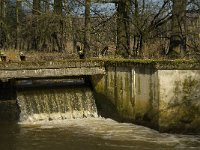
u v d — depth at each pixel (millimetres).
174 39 21875
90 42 27672
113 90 20234
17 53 29812
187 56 21703
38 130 18234
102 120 20359
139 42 24766
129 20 24422
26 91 20344
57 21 31531
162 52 25812
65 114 20703
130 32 24844
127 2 24500
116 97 20062
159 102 17000
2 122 19734
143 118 18250
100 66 20875
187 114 17297
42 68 19844
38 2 33375
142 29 24172
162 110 17047
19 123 19594
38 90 20594
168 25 25688
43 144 15914
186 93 17250
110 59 20609
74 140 16500
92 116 21234
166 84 17000
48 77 20500
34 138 16828
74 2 28859
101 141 16281
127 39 24812
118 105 19953
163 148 15141
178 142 15977
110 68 20453
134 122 18922
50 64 20016
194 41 24359
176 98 17172
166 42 27125
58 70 20156
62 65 20250
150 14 24391
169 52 22016
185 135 17062
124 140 16375
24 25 36125
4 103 20141
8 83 20906
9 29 38688
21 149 15258
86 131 18016
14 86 20984
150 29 23797
